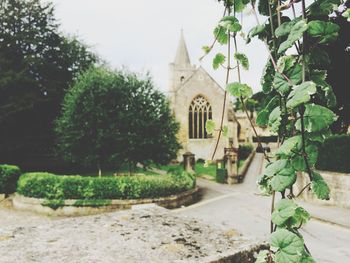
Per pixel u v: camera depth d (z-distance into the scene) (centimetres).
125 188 1667
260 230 1266
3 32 2638
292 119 132
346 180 1550
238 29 144
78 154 2108
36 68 2812
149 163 2195
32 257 232
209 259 227
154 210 371
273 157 135
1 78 2489
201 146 4178
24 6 2748
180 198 1847
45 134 2791
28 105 2533
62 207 1600
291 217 121
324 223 1325
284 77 127
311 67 135
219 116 4169
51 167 2875
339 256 932
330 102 130
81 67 3241
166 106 2239
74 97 2094
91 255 236
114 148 2081
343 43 1284
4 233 286
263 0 150
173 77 5469
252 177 2992
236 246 257
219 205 1819
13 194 1914
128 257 233
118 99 2105
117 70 2230
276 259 114
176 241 266
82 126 2066
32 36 2745
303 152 121
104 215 351
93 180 1650
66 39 3247
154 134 2127
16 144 2602
